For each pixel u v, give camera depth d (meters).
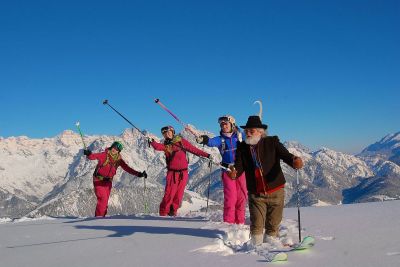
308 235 6.11
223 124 8.98
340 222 7.18
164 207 11.30
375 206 9.67
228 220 8.52
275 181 5.94
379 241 5.32
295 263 4.50
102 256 5.48
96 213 12.27
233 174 6.14
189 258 5.03
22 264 5.36
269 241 6.05
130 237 6.75
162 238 6.46
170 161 11.41
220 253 5.22
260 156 5.95
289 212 9.59
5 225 10.18
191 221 8.68
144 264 4.90
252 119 6.03
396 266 4.16
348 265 4.30
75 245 6.40
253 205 6.02
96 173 12.31
